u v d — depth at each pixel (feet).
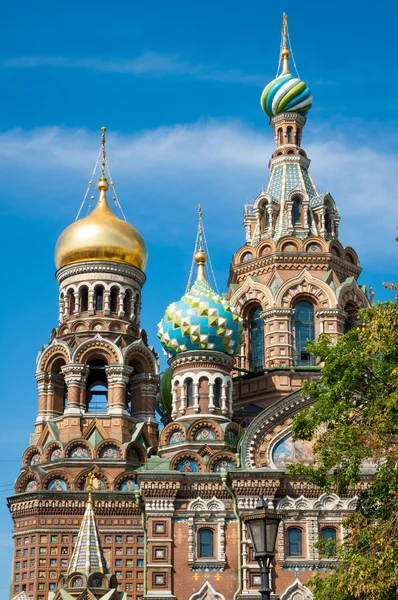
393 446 153.28
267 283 264.93
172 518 220.02
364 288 271.90
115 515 239.91
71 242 271.28
